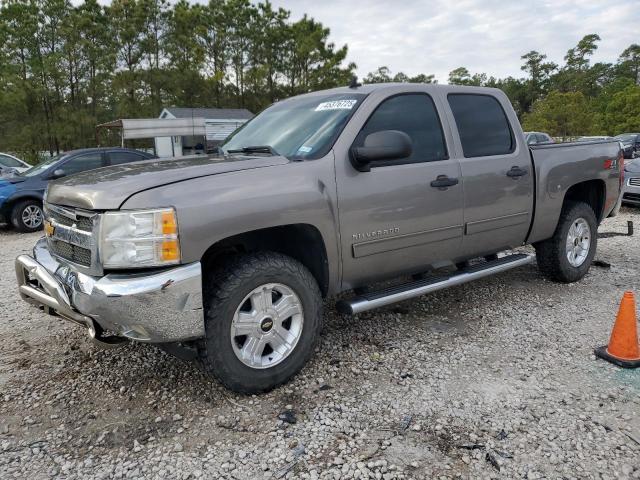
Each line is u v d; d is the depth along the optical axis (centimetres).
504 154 434
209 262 325
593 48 8781
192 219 269
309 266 345
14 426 288
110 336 293
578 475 239
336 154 333
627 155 2208
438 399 306
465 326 418
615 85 6631
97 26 3425
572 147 497
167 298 263
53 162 1035
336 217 328
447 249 400
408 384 325
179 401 311
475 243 419
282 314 315
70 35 3331
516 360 355
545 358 356
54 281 293
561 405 297
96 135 3303
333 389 321
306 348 324
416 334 403
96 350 385
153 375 344
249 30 3856
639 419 281
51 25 3394
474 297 487
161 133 1939
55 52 3341
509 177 430
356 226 338
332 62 3731
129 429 284
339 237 332
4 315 467
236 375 298
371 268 358
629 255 637
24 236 949
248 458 257
